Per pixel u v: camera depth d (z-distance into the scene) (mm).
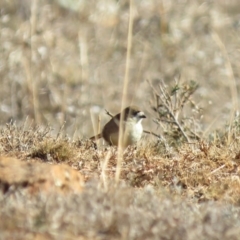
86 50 49500
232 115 29984
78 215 17500
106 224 17516
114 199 18656
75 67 48125
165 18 55938
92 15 54719
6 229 17078
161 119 30141
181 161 25188
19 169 20062
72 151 25297
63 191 19781
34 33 48688
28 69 44469
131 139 28312
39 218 17391
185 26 55250
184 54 52281
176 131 29422
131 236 17281
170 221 17781
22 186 19547
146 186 21703
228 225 18328
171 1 57938
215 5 58625
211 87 48062
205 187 23109
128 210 18156
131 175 23062
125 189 19625
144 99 46406
